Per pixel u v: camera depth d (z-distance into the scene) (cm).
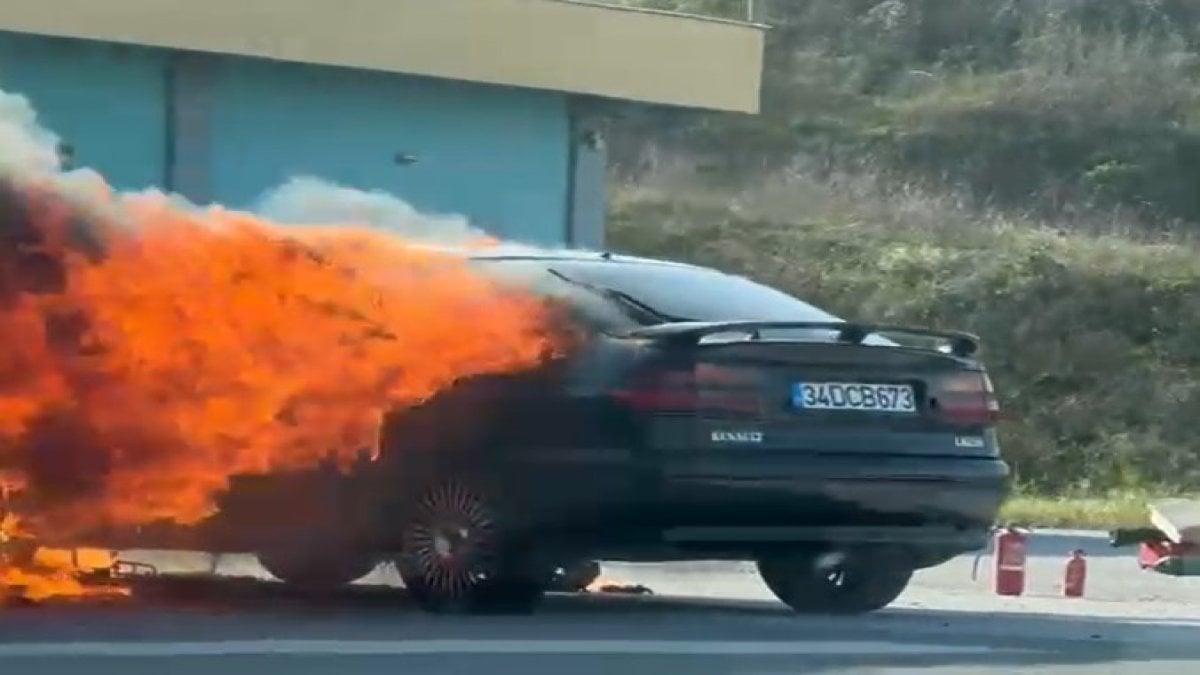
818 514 1166
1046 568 1895
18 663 940
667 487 1127
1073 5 6303
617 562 1243
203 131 2561
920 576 1739
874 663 1022
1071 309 3988
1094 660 1073
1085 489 3438
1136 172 5200
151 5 2425
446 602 1184
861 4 6328
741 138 5181
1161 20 6244
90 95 2473
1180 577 1642
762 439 1151
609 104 2953
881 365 1196
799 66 5900
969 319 3959
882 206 4703
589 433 1141
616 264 1272
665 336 1151
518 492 1155
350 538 1223
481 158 2845
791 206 4656
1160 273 4166
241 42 2498
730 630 1138
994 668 1023
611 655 1012
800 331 1197
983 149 5291
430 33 2670
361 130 2720
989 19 6253
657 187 4819
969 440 1225
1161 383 3778
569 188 2950
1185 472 3522
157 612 1174
